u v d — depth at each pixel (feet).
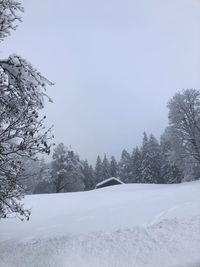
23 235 44.39
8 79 31.45
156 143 256.93
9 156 28.71
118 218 48.01
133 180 271.69
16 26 31.48
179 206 53.26
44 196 96.89
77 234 38.88
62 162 199.93
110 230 40.16
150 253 28.63
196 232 33.73
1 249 34.65
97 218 50.03
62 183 199.31
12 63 31.27
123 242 31.65
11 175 27.86
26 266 26.76
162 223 38.65
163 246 30.14
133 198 76.54
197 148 151.23
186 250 28.91
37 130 26.63
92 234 36.35
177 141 153.48
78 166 205.46
